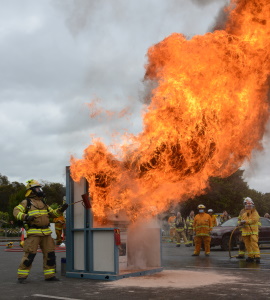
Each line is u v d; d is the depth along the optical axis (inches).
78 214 360.2
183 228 872.3
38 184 350.6
